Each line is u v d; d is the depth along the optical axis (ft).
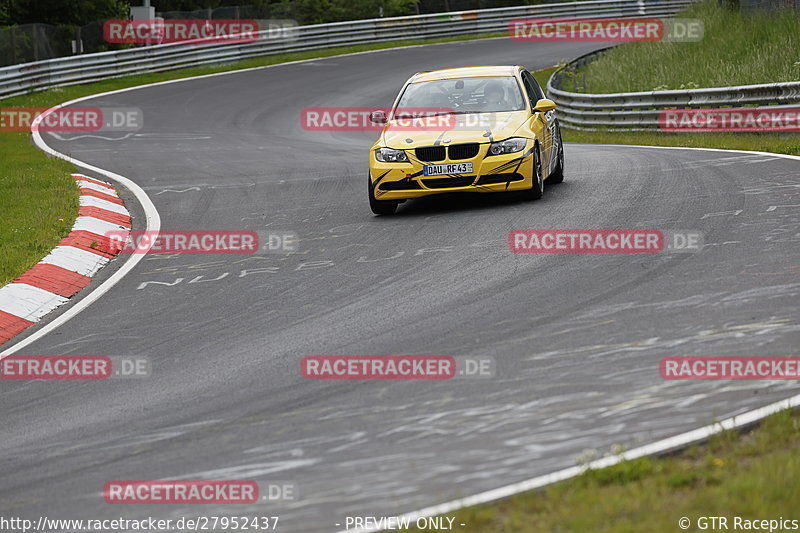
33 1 530.68
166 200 165.07
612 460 53.31
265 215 146.10
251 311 95.71
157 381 78.18
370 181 135.03
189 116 306.35
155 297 105.60
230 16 479.00
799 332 72.95
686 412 60.18
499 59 421.18
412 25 497.05
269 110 318.04
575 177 157.89
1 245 128.57
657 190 136.46
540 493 50.31
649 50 346.33
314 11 607.37
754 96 220.23
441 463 56.54
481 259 105.60
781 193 125.29
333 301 95.81
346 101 333.62
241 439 63.98
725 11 351.87
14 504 57.72
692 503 46.16
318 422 65.51
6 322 100.48
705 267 93.61
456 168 130.41
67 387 79.36
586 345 75.05
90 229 137.59
